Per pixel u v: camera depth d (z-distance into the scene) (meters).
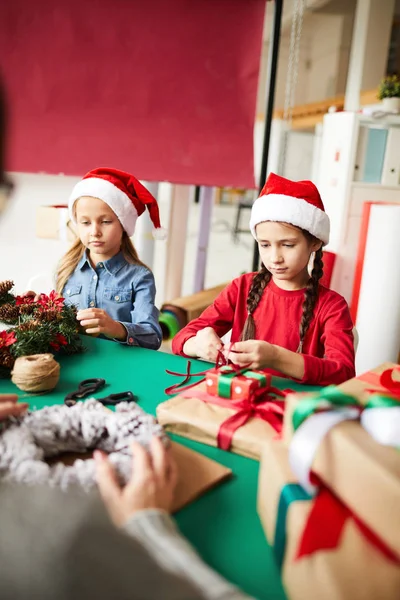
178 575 0.42
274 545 0.52
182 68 2.48
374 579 0.42
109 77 2.43
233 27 2.45
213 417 0.76
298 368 1.00
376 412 0.50
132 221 1.42
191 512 0.59
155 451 0.58
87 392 0.88
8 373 0.95
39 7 2.27
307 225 1.12
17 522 0.44
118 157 2.52
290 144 6.31
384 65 4.32
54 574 0.40
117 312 1.47
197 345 1.11
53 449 0.66
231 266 5.57
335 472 0.47
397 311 2.56
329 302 1.24
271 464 0.56
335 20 6.37
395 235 2.47
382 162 2.88
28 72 2.32
